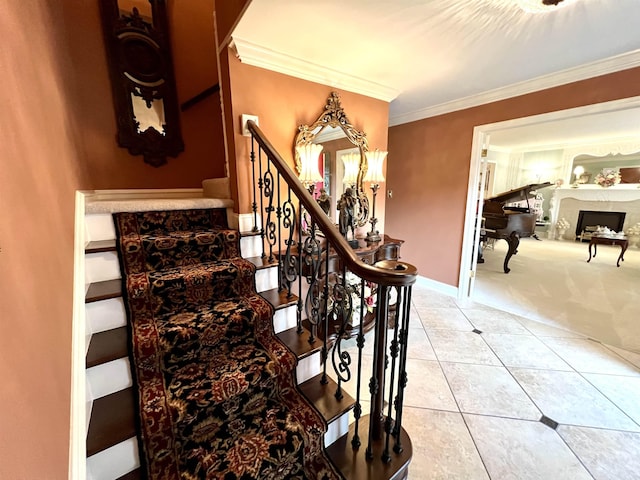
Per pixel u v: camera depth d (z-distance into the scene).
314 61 2.14
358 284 2.32
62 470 0.73
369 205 2.99
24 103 0.84
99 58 2.10
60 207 1.10
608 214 6.54
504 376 2.00
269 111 2.09
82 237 1.40
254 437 1.07
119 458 0.94
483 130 2.97
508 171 7.73
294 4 1.45
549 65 2.21
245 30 1.71
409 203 3.82
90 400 1.06
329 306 2.19
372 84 2.58
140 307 1.36
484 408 1.71
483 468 1.36
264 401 1.24
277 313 1.53
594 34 1.74
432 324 2.77
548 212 7.41
